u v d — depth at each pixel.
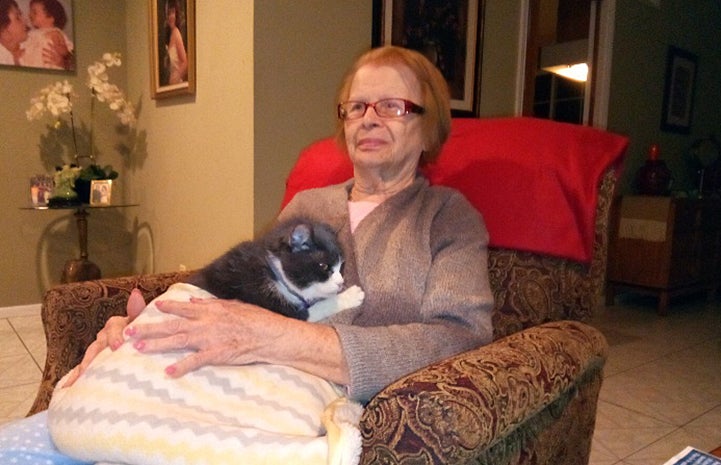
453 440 0.68
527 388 0.80
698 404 2.36
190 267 2.86
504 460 0.89
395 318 1.08
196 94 2.65
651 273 3.82
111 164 3.52
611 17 3.68
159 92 2.95
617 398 2.40
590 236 1.21
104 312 1.31
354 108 1.27
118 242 3.61
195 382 0.85
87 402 0.82
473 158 1.35
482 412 0.71
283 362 0.91
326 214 1.31
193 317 0.93
